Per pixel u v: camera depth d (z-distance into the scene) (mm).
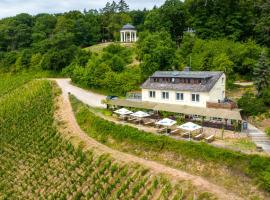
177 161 40219
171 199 32719
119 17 151000
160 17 103250
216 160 37312
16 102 80375
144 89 60312
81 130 54812
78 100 67938
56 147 51906
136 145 45062
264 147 40406
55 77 104938
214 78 54531
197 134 46406
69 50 110375
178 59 78750
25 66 119312
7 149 59125
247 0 91625
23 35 152625
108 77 78062
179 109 52938
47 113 65188
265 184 32312
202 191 33000
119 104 59812
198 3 93312
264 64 59594
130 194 35250
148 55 77438
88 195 38031
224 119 49062
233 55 75438
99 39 144750
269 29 81562
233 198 32250
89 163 43938
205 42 83875
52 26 161500
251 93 60656
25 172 49438
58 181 43938
